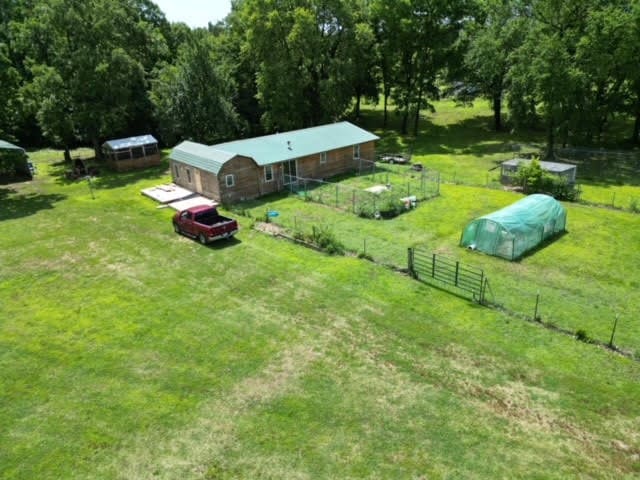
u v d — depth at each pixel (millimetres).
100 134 47281
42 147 58094
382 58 57406
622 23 38156
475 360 15773
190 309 19469
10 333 18109
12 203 34844
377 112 74938
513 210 25078
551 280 21312
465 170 43500
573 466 11688
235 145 36562
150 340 17406
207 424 13344
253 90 61188
